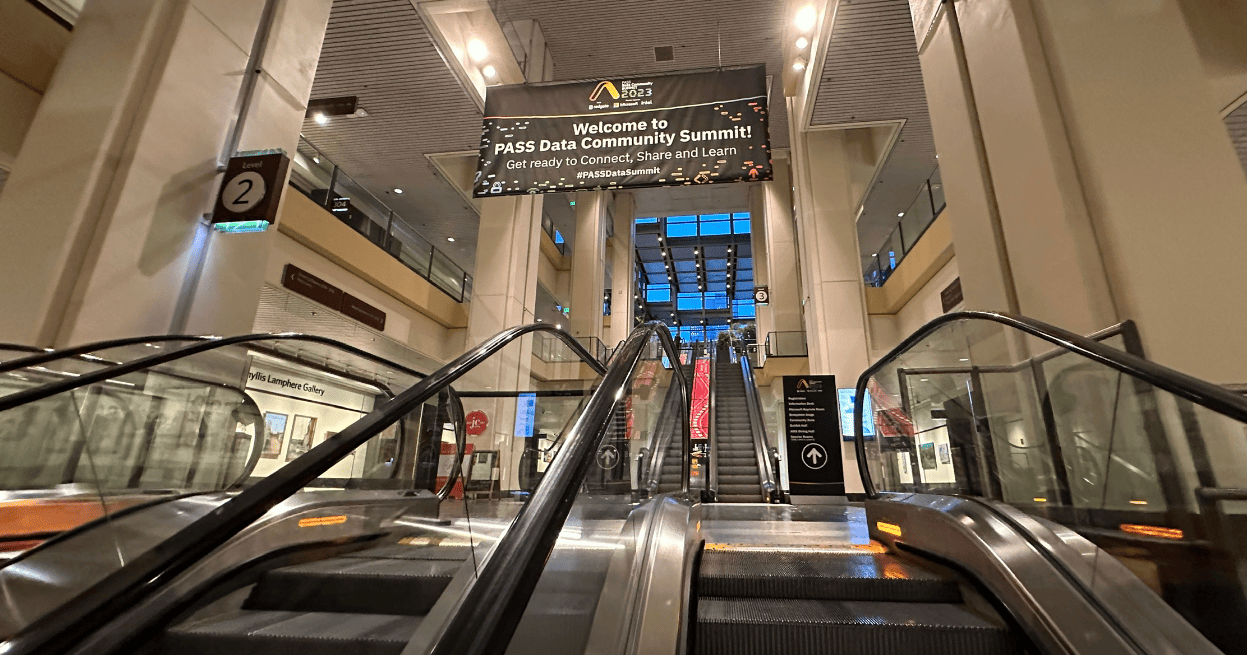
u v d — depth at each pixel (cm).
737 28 877
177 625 150
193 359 380
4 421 273
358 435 141
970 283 340
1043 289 281
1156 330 234
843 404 904
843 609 193
